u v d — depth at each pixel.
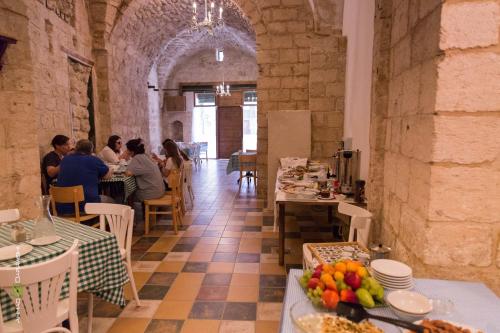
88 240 1.87
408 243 1.65
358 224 2.18
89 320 2.05
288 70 5.45
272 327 2.17
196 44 10.32
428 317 1.08
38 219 1.88
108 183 4.13
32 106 2.76
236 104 11.63
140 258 3.30
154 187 4.05
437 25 1.33
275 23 5.38
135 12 6.14
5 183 2.59
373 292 1.15
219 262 3.20
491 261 1.40
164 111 11.62
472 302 1.18
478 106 1.33
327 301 1.09
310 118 5.05
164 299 2.52
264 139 5.63
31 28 3.98
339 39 4.89
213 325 2.20
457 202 1.38
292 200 2.89
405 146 1.72
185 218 4.71
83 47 5.38
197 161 9.98
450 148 1.36
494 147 1.34
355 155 3.07
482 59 1.30
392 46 2.02
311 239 3.82
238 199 5.88
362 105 3.17
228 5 6.88
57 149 4.17
